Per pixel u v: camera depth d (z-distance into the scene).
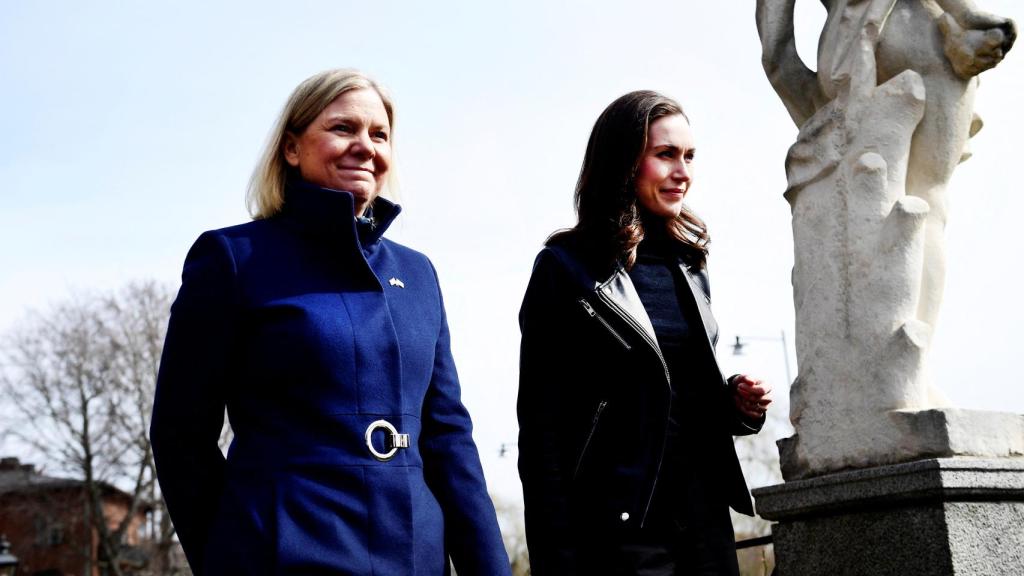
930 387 4.42
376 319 2.76
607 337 3.51
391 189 3.13
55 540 46.25
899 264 4.43
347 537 2.51
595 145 3.80
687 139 3.79
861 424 4.33
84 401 36.06
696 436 3.55
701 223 3.85
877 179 4.59
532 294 3.64
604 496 3.42
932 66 4.72
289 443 2.60
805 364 4.64
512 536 23.64
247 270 2.72
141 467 36.66
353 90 2.96
